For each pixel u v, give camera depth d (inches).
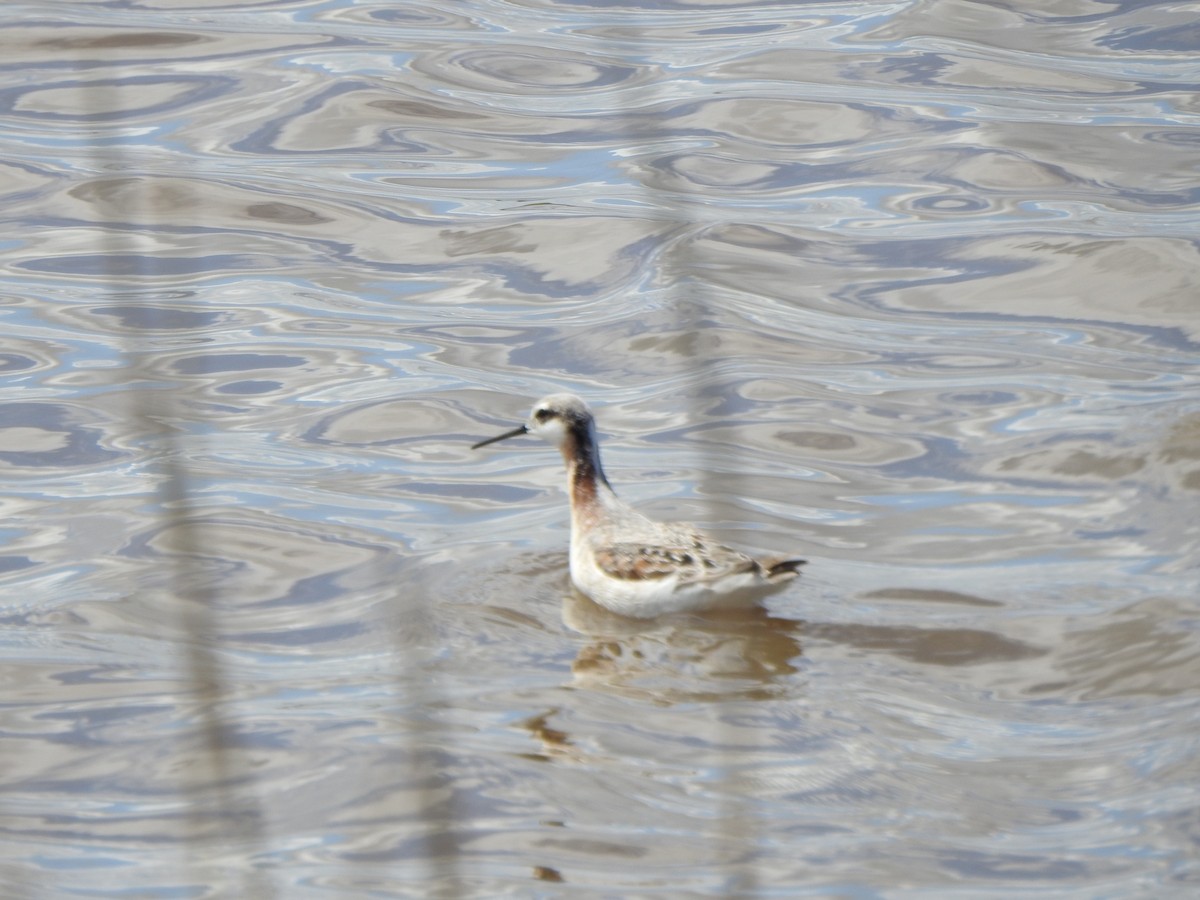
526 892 349.7
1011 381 645.3
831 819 375.6
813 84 983.6
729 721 422.3
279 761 410.0
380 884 355.6
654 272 766.5
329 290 764.0
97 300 751.7
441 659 462.0
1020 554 512.7
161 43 1056.8
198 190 865.5
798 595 491.5
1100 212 797.9
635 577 484.1
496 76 1014.4
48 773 410.0
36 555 537.3
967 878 351.3
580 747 411.2
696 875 354.9
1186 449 568.4
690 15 1120.2
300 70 1015.6
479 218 834.2
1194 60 984.3
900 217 813.9
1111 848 360.2
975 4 1103.0
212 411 649.0
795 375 660.7
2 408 652.1
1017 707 425.7
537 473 597.9
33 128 934.4
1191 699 422.0
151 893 355.9
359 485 587.5
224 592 510.0
